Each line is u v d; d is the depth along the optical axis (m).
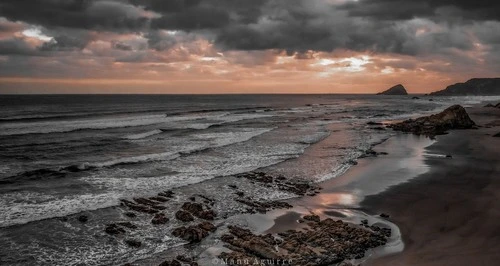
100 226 14.36
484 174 21.80
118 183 20.09
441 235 13.27
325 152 29.75
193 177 21.55
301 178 21.73
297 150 30.48
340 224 14.19
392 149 31.11
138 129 43.16
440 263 11.16
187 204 16.53
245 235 13.49
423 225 14.28
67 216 15.17
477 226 13.95
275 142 34.72
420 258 11.54
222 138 36.91
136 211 15.97
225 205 16.98
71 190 18.70
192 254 12.18
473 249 12.05
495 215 15.00
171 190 19.00
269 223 14.87
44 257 11.97
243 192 18.89
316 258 11.49
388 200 17.48
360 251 12.04
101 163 24.19
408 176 21.84
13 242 12.86
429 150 30.34
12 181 20.14
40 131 39.28
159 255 12.19
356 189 19.41
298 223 14.82
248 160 26.45
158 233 13.83
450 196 17.73
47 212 15.54
